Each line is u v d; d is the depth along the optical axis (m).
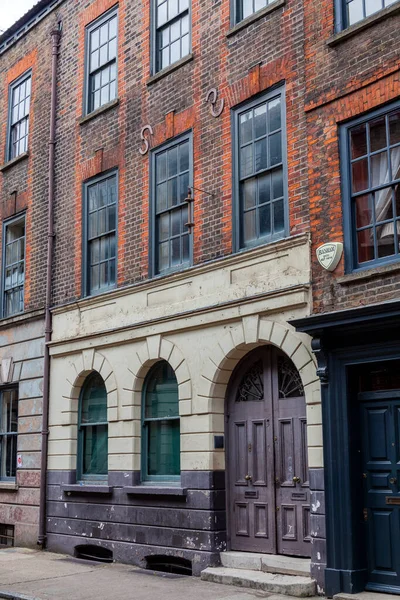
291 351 9.88
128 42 13.82
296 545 9.92
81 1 15.33
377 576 8.77
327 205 9.72
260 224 10.84
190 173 12.01
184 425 11.34
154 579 10.55
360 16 9.83
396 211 9.08
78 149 14.70
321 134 9.94
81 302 13.70
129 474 12.20
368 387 9.27
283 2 10.77
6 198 17.00
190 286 11.60
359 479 9.05
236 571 10.13
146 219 12.75
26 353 15.20
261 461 10.56
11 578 10.84
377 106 9.29
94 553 12.98
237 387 11.09
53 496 13.80
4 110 17.67
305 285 9.73
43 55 16.39
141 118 13.22
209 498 10.73
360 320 8.70
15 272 16.47
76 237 14.35
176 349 11.66
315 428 9.47
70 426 13.68
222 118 11.56
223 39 11.77
